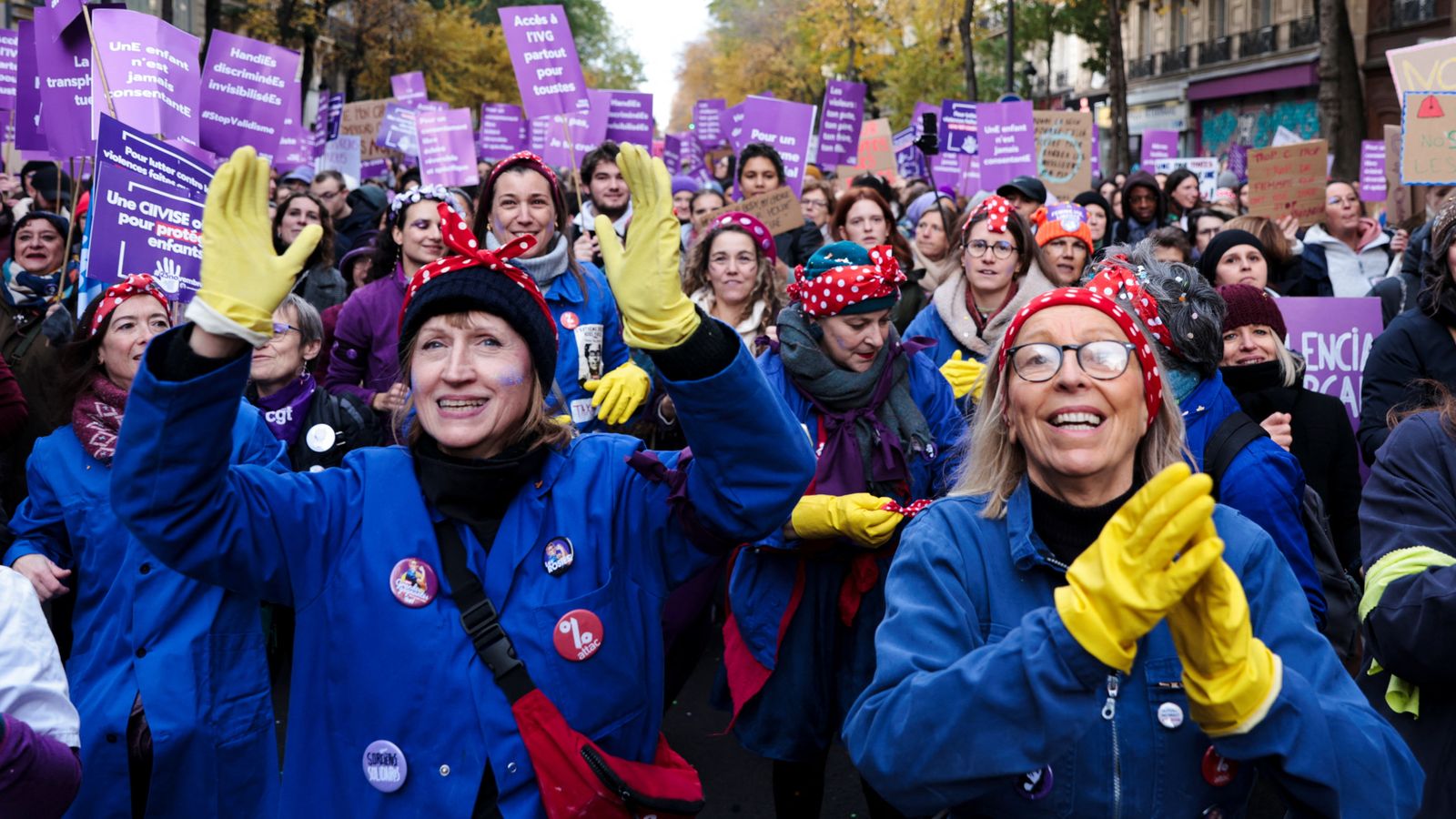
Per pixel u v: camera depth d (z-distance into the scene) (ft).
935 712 6.37
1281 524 10.61
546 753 7.17
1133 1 161.07
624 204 31.12
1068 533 7.25
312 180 41.78
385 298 18.89
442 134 35.76
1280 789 6.44
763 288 18.19
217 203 6.64
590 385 14.19
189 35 19.70
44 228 23.07
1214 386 11.41
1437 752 8.66
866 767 6.72
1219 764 6.79
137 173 15.94
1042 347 7.10
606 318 16.84
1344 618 11.70
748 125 34.58
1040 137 36.83
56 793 7.00
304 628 7.43
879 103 155.94
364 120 51.37
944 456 13.24
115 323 11.78
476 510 7.55
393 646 7.29
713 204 33.22
